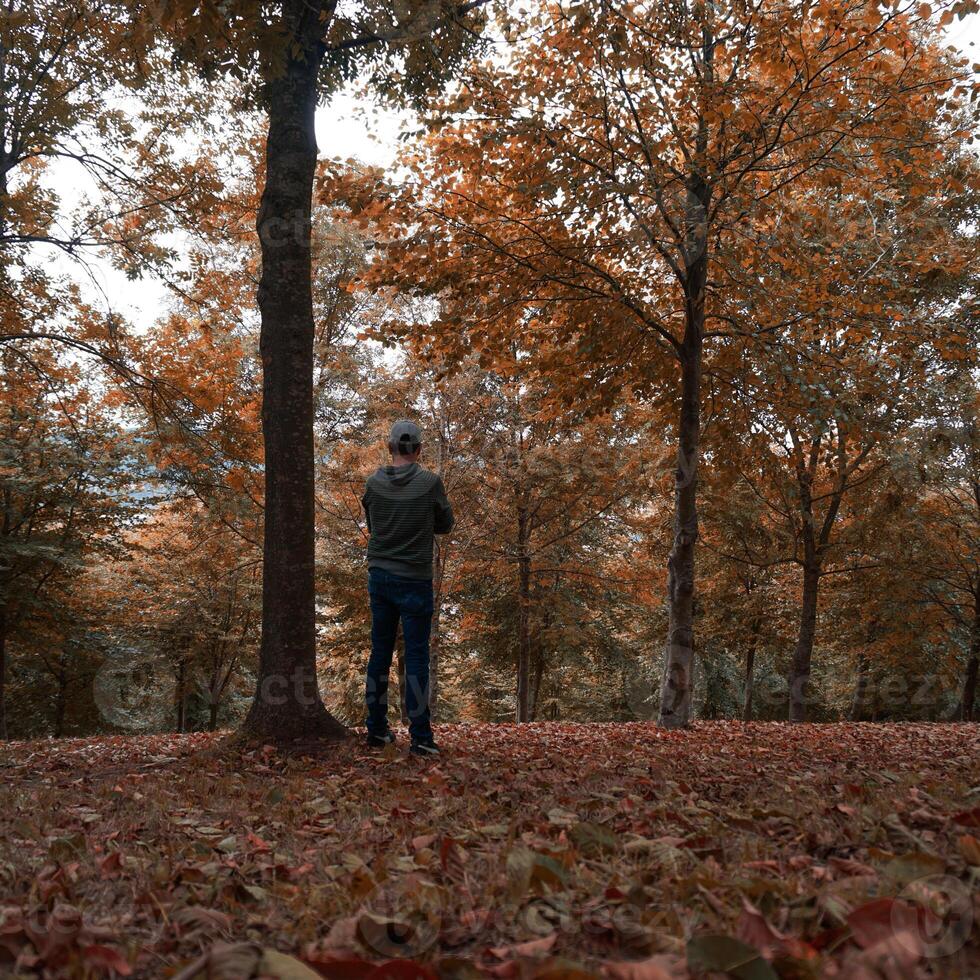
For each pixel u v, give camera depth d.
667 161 8.41
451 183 9.20
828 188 9.67
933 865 1.84
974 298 10.78
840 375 9.16
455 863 2.21
